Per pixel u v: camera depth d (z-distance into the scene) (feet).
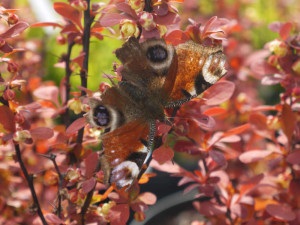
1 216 1.19
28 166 1.13
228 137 1.07
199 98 1.01
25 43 1.42
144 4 0.96
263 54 1.36
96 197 1.04
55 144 1.06
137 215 1.04
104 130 0.95
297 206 1.14
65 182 1.01
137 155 0.93
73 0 1.06
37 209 1.04
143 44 0.94
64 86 1.15
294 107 1.10
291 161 1.07
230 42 1.39
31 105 1.03
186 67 0.96
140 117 0.95
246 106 1.30
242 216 1.13
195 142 1.08
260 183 1.14
